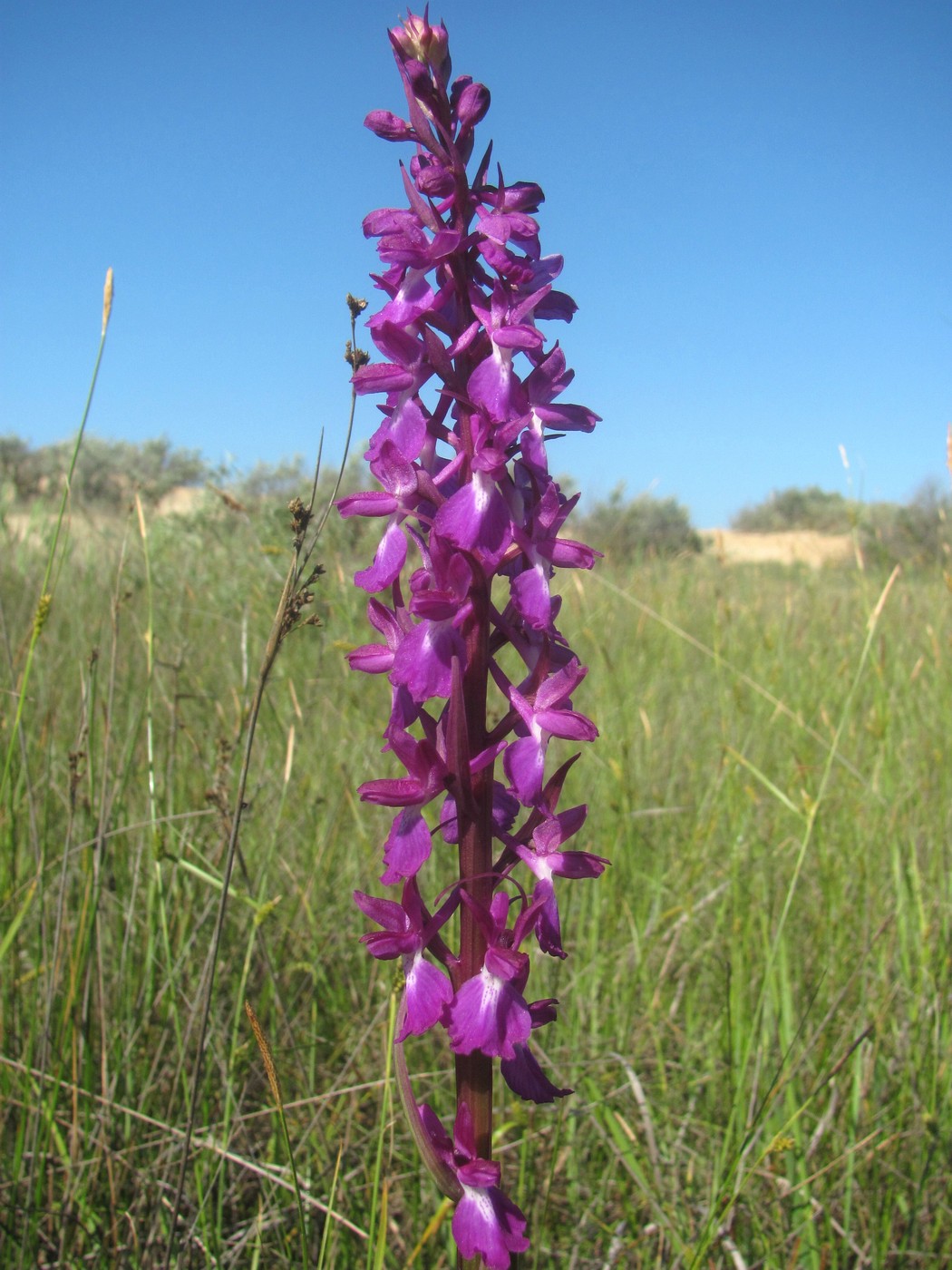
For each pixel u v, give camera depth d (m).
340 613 5.14
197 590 6.31
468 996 1.49
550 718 1.54
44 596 2.52
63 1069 2.57
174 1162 2.42
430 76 1.60
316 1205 2.38
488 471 1.49
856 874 3.84
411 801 1.47
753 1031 2.75
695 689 5.98
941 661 5.59
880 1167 2.62
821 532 16.81
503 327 1.50
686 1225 2.40
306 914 3.44
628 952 3.43
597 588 7.80
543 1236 2.37
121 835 3.33
